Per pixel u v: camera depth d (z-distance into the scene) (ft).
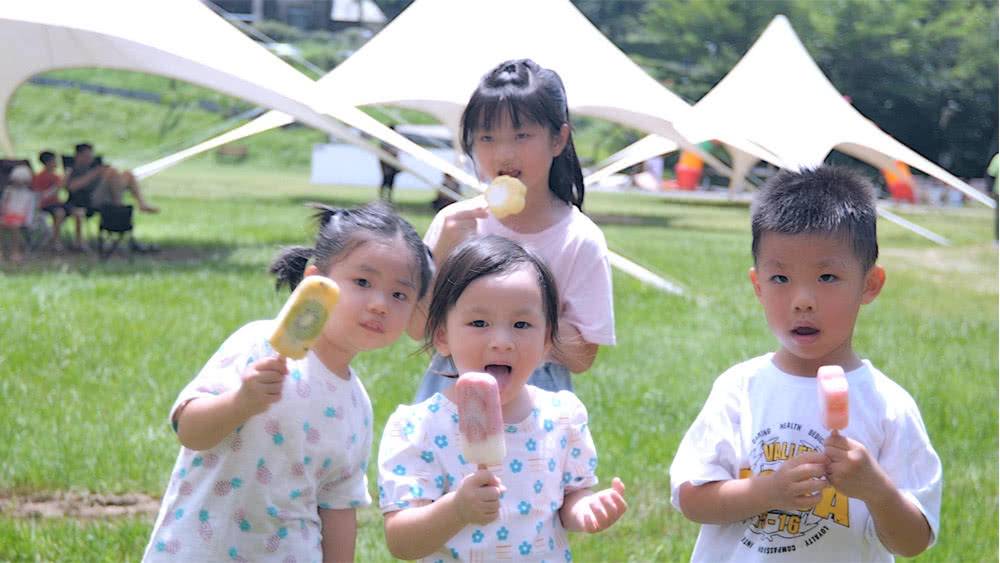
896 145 40.57
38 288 27.96
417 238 8.69
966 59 123.85
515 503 8.12
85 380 19.30
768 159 28.60
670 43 141.90
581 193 11.00
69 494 14.47
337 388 8.71
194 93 119.65
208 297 27.94
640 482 15.42
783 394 8.17
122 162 94.32
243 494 8.34
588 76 24.95
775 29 44.86
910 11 123.85
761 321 28.63
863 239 7.85
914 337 27.78
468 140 10.83
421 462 8.16
